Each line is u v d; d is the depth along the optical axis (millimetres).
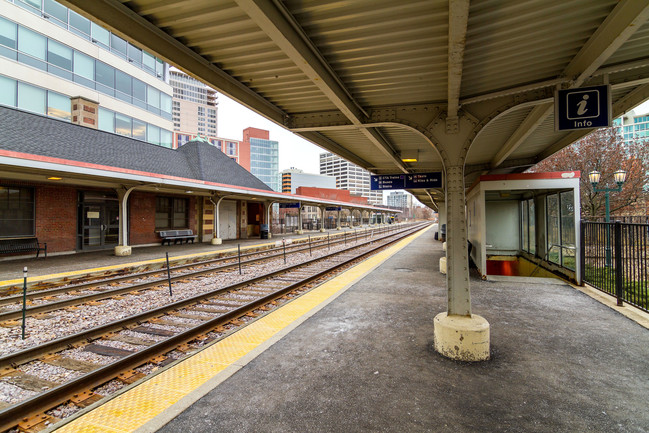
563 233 8922
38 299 7691
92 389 3607
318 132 7168
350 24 3172
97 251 16391
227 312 5996
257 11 2553
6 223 13445
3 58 18328
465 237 4227
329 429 2594
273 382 3338
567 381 3307
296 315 5559
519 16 3016
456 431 2553
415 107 4969
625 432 2521
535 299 6582
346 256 15812
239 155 120875
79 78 22453
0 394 3607
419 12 2986
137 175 13664
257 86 4676
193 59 3797
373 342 4371
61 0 2480
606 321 5184
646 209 18688
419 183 10836
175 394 3102
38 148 14008
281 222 48406
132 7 2932
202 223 23500
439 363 3738
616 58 3992
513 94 4379
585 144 16500
